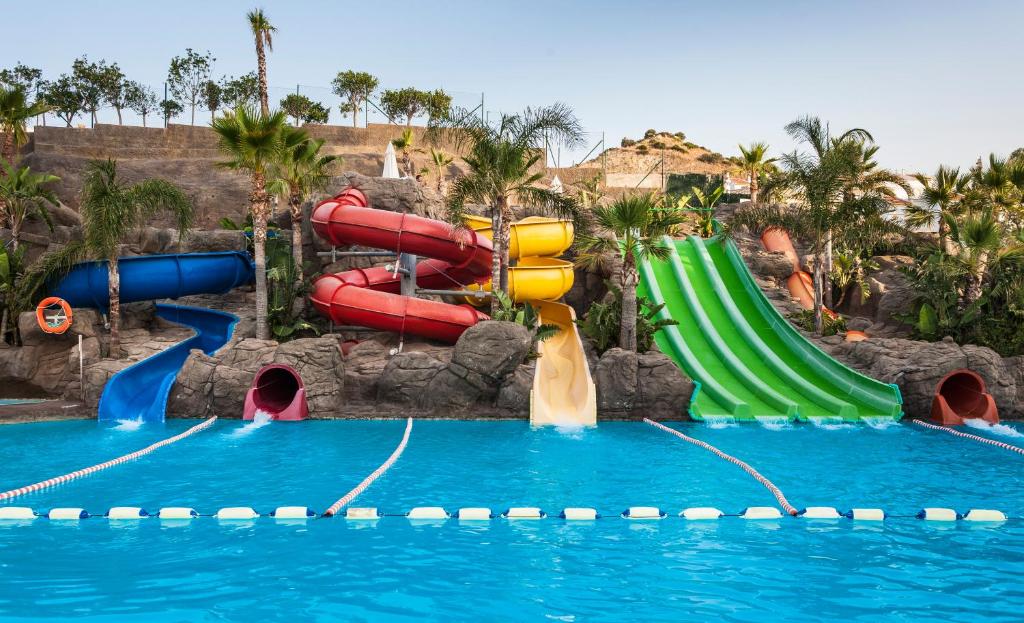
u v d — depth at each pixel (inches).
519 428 761.0
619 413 825.5
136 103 2178.9
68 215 1373.0
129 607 273.7
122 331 1021.8
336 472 531.2
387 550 348.8
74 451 604.1
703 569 325.1
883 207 1129.4
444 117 1012.5
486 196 1064.2
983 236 994.1
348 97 2185.0
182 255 1045.2
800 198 1154.7
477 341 820.6
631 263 927.7
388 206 1235.9
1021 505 454.0
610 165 3959.2
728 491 485.7
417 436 701.9
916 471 554.3
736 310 1047.0
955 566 332.2
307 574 313.4
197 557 336.2
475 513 413.7
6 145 1428.4
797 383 884.0
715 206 1849.2
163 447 633.0
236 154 971.3
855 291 1412.4
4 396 904.9
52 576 309.1
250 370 821.9
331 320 1032.2
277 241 1147.9
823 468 561.9
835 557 344.2
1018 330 964.0
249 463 563.8
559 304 1113.4
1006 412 842.2
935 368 844.0
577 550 351.9
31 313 927.0
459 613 271.1
